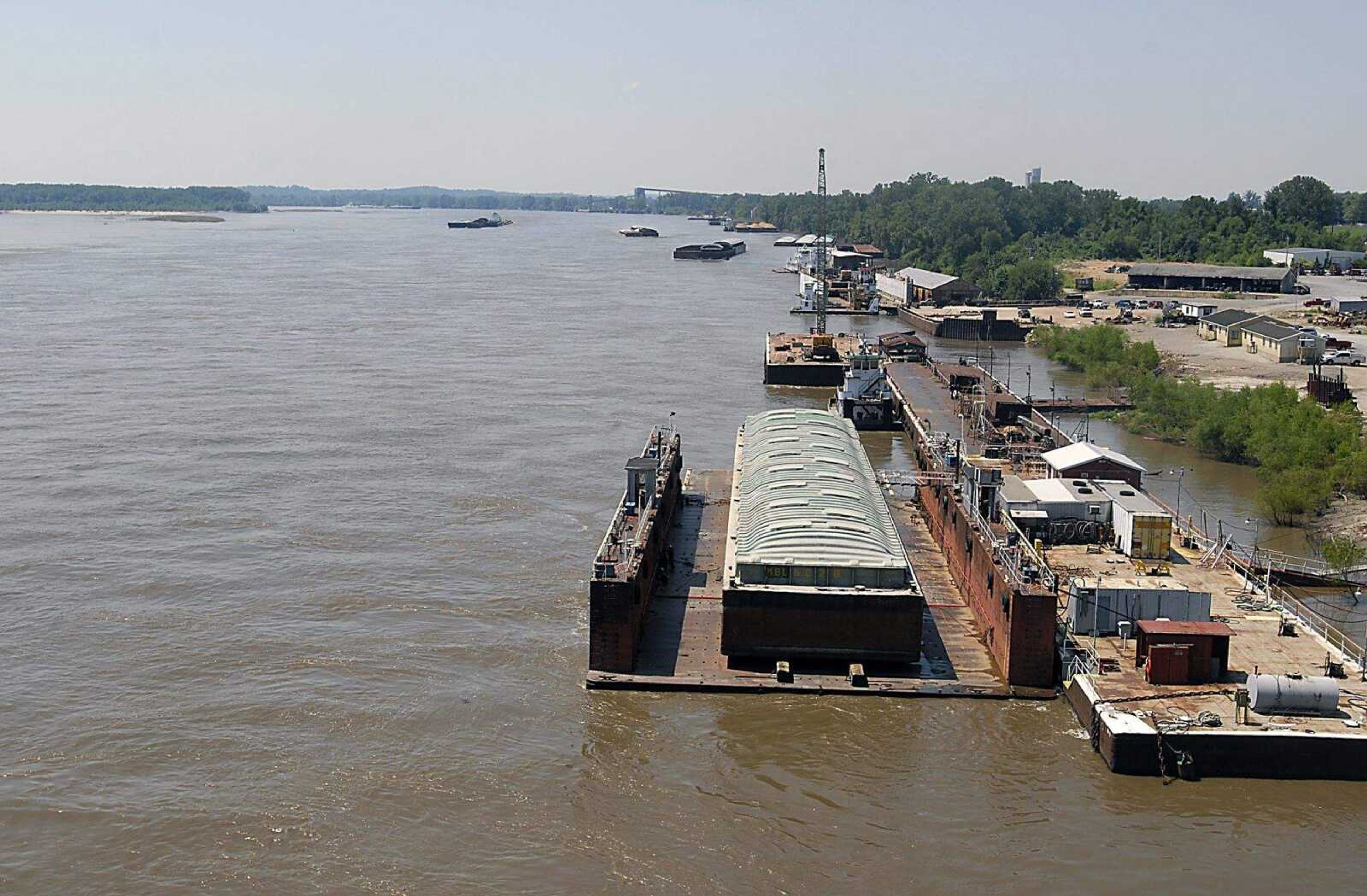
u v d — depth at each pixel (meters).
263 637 79.12
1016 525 86.88
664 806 60.81
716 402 160.88
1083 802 60.72
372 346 199.50
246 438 130.38
